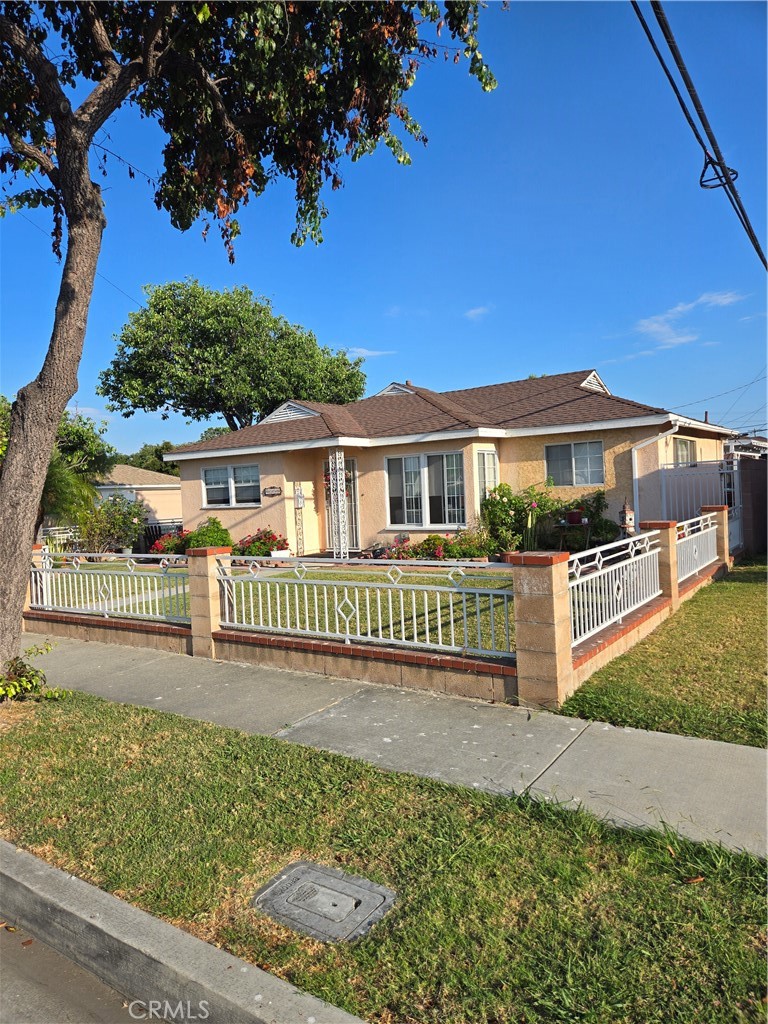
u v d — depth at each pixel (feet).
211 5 18.93
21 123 22.44
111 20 22.11
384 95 21.43
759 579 36.06
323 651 21.57
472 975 8.28
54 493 55.01
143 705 19.56
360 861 10.89
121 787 13.94
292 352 96.12
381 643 21.65
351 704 18.57
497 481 50.90
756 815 11.55
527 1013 7.66
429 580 39.11
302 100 21.44
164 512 101.55
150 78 20.18
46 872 10.94
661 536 27.76
